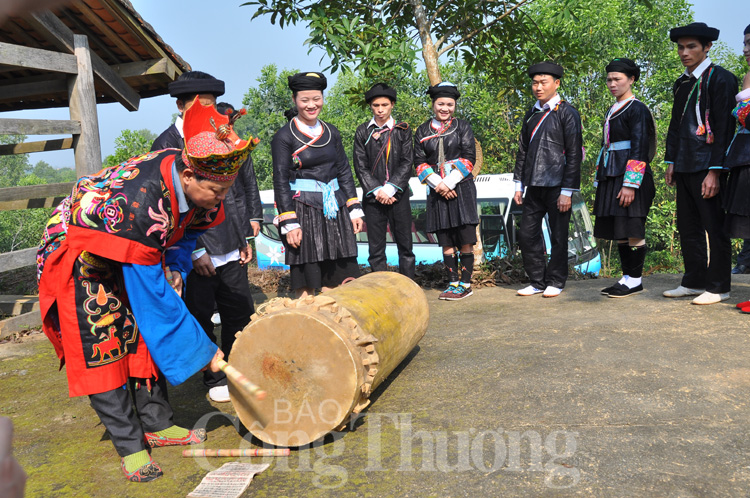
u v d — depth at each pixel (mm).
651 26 26188
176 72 6465
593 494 2148
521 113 23969
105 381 2516
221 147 2410
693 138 4684
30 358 4727
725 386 3105
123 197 2404
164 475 2570
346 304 3117
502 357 3830
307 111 4676
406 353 3627
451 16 7551
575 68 8266
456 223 5891
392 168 5727
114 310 2543
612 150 5219
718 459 2359
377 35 6820
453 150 5848
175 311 2527
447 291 6160
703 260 5027
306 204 4707
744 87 4316
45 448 2963
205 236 3469
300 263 4770
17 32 5812
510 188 13312
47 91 6109
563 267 5730
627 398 3012
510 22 7828
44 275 2564
